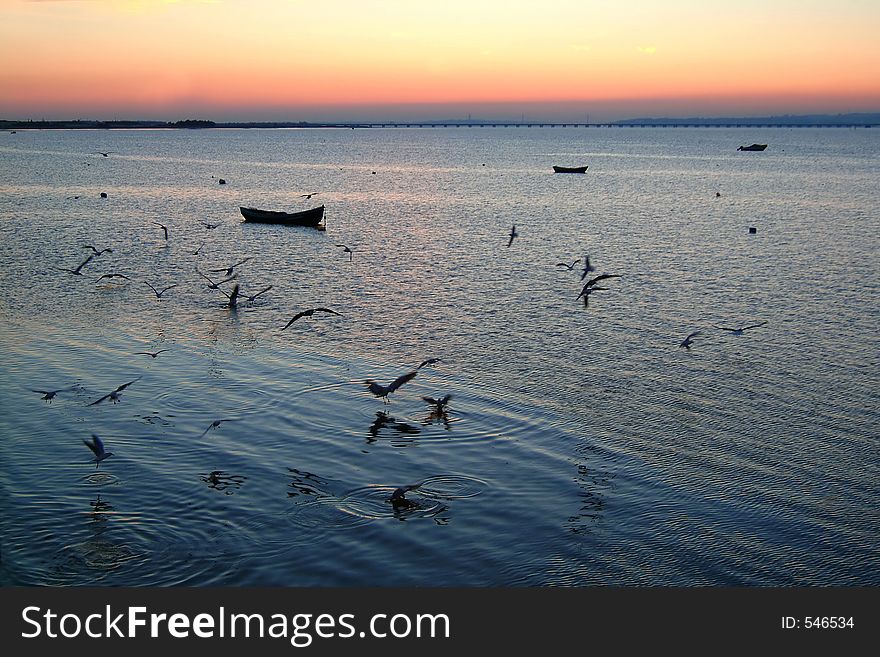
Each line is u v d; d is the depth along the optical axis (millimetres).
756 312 43844
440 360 35875
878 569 21375
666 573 21062
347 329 40594
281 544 21734
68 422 28625
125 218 78812
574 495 24359
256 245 65125
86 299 45812
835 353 36969
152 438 27469
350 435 28031
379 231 73562
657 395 31969
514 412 30156
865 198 101125
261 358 35906
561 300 46344
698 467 26188
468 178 140000
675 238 68625
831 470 26094
